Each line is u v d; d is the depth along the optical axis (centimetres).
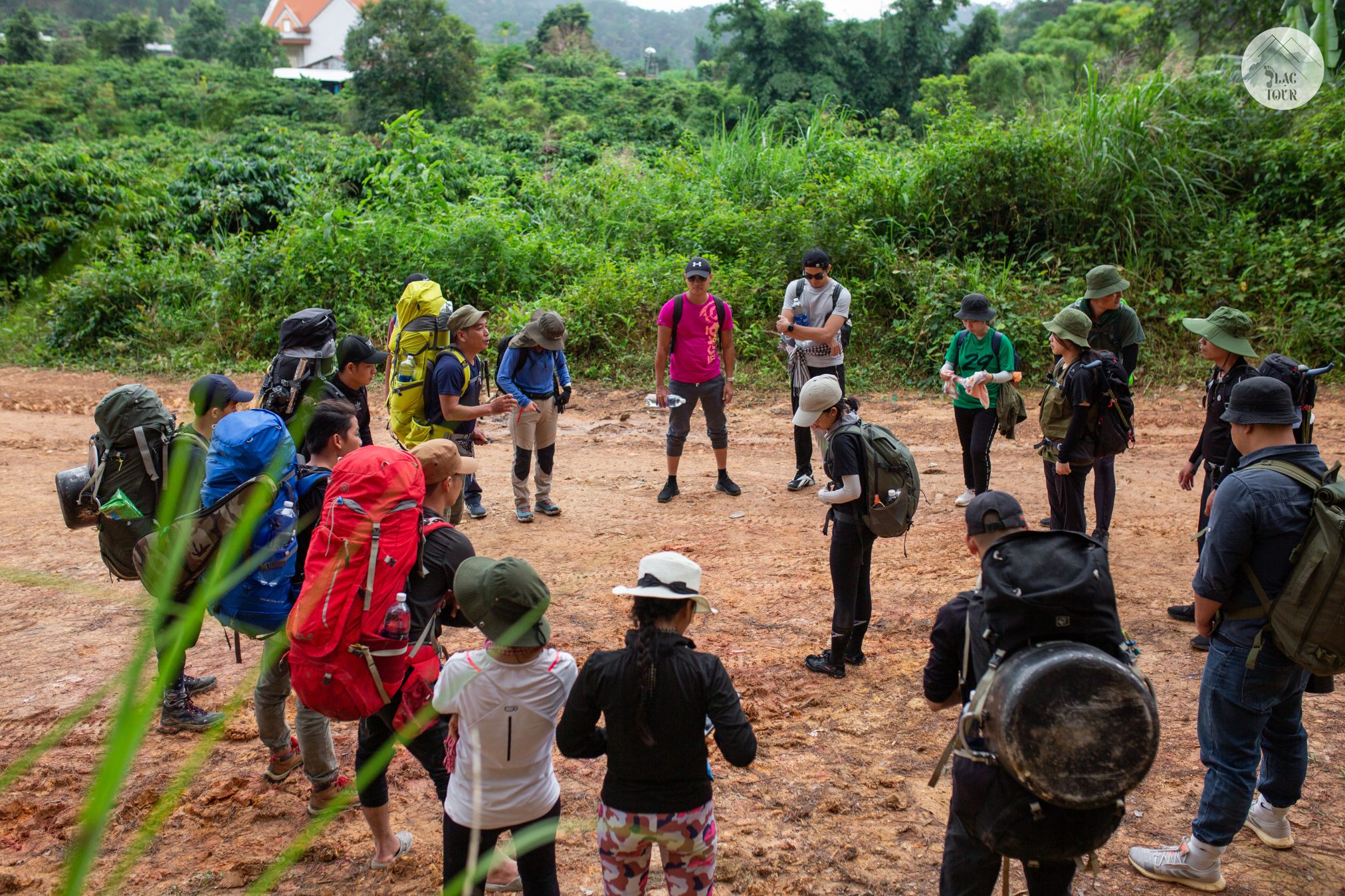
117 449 391
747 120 1794
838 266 1352
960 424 741
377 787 356
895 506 470
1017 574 266
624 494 837
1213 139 1378
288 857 133
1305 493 319
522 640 289
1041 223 1372
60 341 1430
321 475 384
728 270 1365
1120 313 635
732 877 365
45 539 723
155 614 106
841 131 1769
